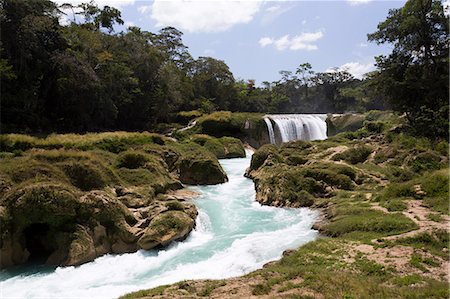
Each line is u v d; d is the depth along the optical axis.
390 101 36.84
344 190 20.50
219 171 26.80
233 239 15.48
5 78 32.97
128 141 28.23
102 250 14.79
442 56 34.69
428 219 13.99
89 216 15.06
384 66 36.56
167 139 32.91
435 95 33.38
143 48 56.06
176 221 15.59
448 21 33.22
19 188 14.62
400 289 8.67
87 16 57.81
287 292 8.93
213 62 74.12
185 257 13.92
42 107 39.34
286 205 19.97
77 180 17.00
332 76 92.94
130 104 51.44
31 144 23.73
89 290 11.55
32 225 15.13
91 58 45.22
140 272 12.98
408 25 33.47
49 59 38.28
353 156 26.31
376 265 10.51
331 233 14.61
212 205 20.62
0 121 33.81
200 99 68.12
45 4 40.81
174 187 23.09
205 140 38.97
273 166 24.50
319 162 24.30
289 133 49.75
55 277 12.80
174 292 9.75
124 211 16.05
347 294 8.41
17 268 13.77
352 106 84.75
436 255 10.99
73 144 24.98
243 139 47.34
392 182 20.67
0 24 34.28
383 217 14.61
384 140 30.78
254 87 93.31
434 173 18.28
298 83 96.44
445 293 8.03
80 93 40.75
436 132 30.05
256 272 11.04
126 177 20.38
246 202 21.50
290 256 12.07
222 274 12.11
